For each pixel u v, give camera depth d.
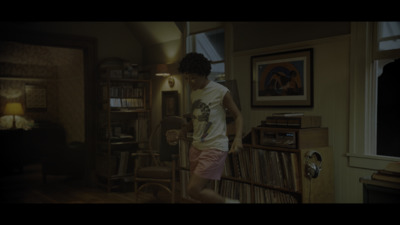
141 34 5.69
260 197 3.23
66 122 7.87
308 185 2.91
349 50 3.11
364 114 3.00
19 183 5.50
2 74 7.51
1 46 7.17
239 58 4.14
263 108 3.88
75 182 5.56
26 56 7.58
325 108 3.29
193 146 2.61
